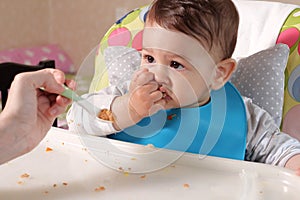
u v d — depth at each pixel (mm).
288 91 1102
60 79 668
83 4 2723
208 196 597
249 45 1173
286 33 1132
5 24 2623
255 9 1205
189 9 806
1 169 662
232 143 843
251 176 642
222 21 845
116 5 2598
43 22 2842
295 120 1089
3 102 1056
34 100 629
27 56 2592
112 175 653
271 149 885
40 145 746
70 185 621
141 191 607
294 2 1944
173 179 644
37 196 591
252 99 1055
